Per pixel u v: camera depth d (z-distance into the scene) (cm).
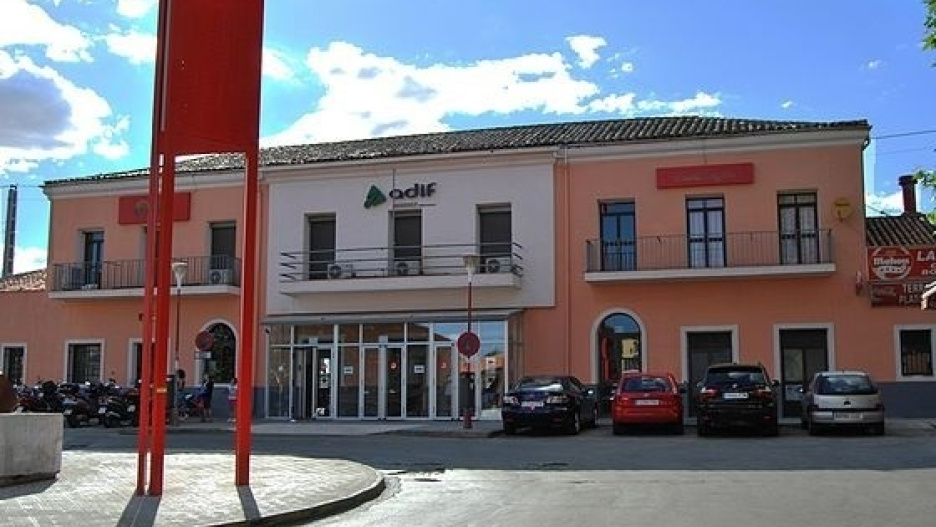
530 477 1348
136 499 1056
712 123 2942
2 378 1327
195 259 3141
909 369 2520
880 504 1020
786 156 2652
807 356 2608
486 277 2766
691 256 2702
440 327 2775
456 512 1017
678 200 2722
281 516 970
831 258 2584
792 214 2659
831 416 2056
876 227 2769
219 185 3153
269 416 2956
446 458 1656
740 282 2653
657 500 1080
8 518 928
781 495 1106
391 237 2970
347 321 2842
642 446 1847
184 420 2911
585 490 1186
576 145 2792
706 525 898
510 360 2694
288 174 3061
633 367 2716
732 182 2673
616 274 2678
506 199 2859
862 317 2556
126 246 3244
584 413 2359
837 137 2609
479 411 2700
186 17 1137
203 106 1134
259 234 3098
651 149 2745
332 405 2866
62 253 3316
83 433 2470
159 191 1174
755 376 2088
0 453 1162
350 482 1220
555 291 2788
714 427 2117
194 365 3106
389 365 2820
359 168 2998
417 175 2947
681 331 2680
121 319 3231
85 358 3288
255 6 1165
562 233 2802
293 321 2898
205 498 1069
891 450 1673
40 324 3338
